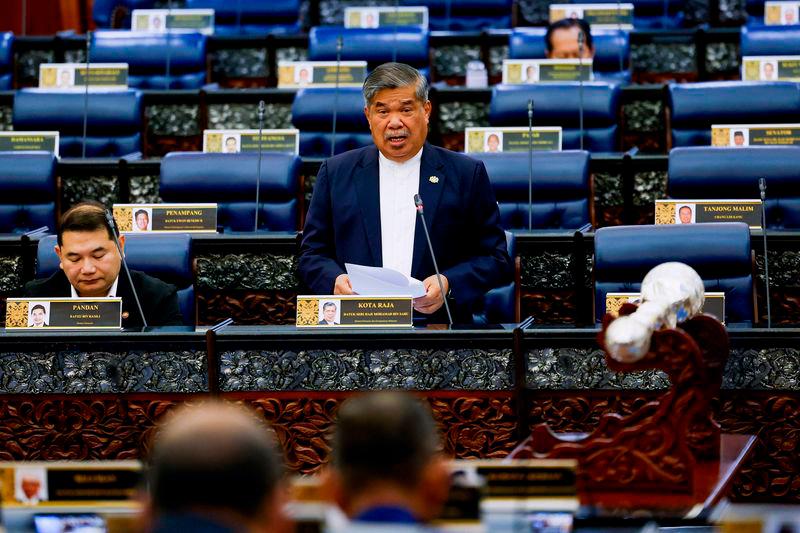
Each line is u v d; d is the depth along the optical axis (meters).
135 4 33.81
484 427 13.52
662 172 21.27
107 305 14.17
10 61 29.88
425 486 6.18
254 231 19.66
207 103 25.72
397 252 15.45
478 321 16.23
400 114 15.33
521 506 9.00
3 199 21.22
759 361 13.38
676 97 23.52
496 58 29.42
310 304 13.98
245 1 32.22
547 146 21.86
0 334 13.83
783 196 19.38
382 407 6.19
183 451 5.34
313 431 13.64
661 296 10.47
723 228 15.80
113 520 7.84
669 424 10.37
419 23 30.52
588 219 20.22
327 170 15.88
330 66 26.12
